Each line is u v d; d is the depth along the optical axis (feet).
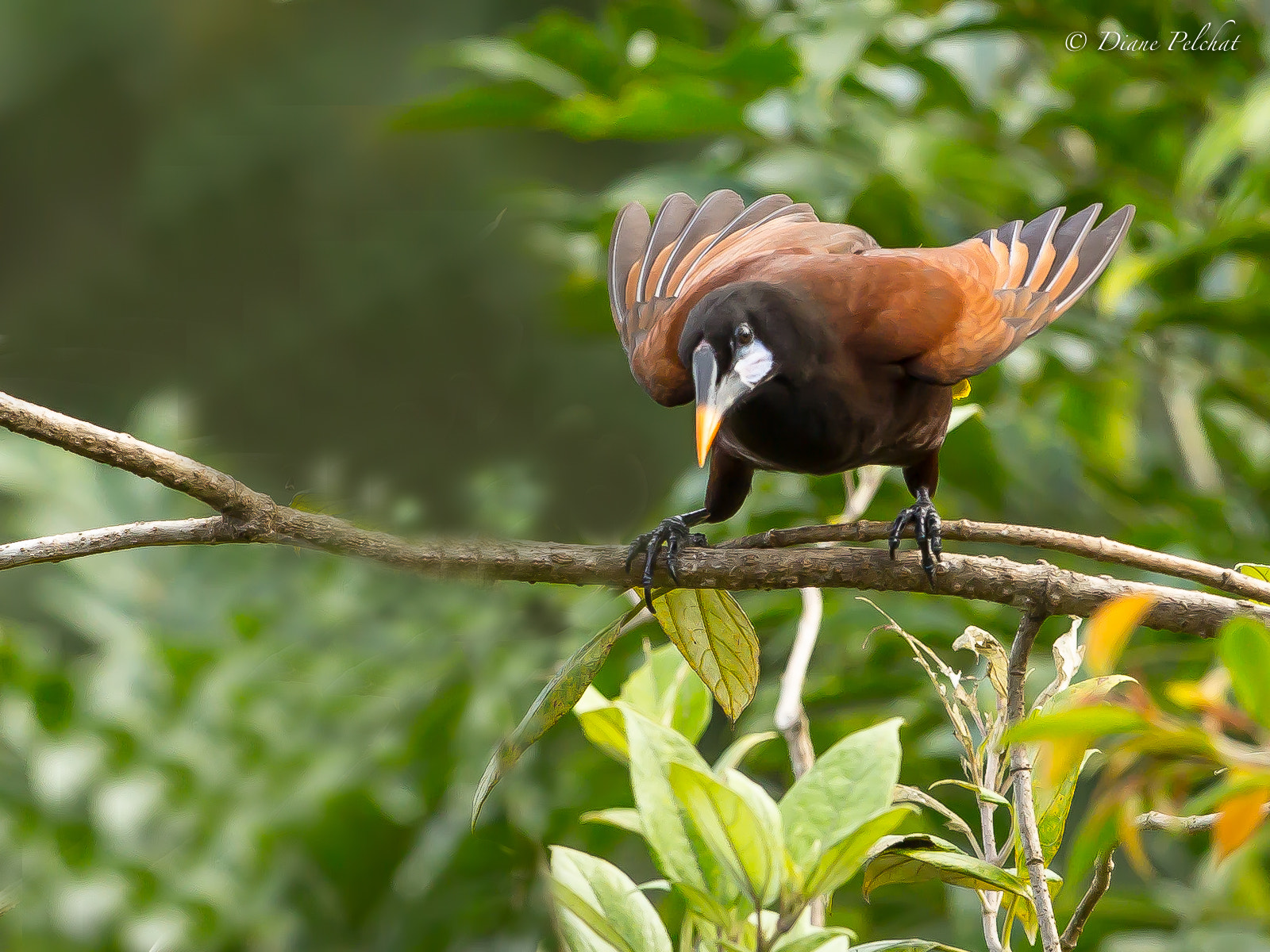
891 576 14.34
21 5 29.81
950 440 23.29
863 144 27.61
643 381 19.72
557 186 35.88
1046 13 26.61
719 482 19.48
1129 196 26.66
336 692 20.06
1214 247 22.97
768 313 17.63
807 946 11.38
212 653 20.21
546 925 17.88
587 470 15.40
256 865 19.56
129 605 21.08
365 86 31.14
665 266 21.30
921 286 18.39
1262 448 29.25
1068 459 25.70
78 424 12.71
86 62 29.63
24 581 22.20
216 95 29.04
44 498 22.09
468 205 21.20
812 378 17.72
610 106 25.98
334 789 19.35
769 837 11.55
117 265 16.71
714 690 15.37
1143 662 21.57
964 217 28.68
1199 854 23.02
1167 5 26.08
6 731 19.67
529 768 20.83
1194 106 27.09
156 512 22.29
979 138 28.58
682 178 27.63
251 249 17.19
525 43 26.71
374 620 20.30
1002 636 21.85
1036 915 12.72
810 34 26.55
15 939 18.85
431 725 19.81
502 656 20.22
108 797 19.40
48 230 22.41
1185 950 21.34
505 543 14.51
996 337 18.22
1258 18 28.19
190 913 19.25
